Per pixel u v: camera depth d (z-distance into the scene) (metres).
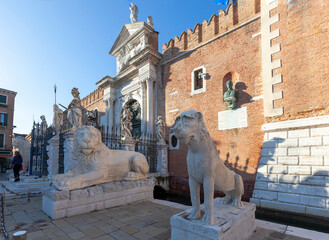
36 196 6.49
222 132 9.38
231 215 2.83
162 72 12.94
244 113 8.70
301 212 5.67
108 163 5.44
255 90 8.49
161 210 4.86
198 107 10.62
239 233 2.81
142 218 4.27
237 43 9.39
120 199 5.32
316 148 6.11
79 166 5.19
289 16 7.58
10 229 3.64
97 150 5.27
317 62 6.70
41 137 9.96
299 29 7.26
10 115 27.58
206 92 10.34
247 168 8.20
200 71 10.99
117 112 16.41
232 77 9.59
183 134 2.46
